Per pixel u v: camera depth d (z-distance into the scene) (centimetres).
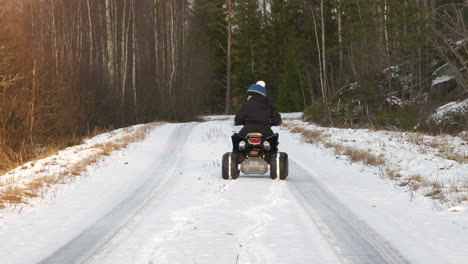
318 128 2859
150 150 1827
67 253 532
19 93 1781
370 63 3322
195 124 3416
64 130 2408
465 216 712
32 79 1859
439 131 2158
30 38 2262
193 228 636
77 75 2731
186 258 499
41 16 2877
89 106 2870
